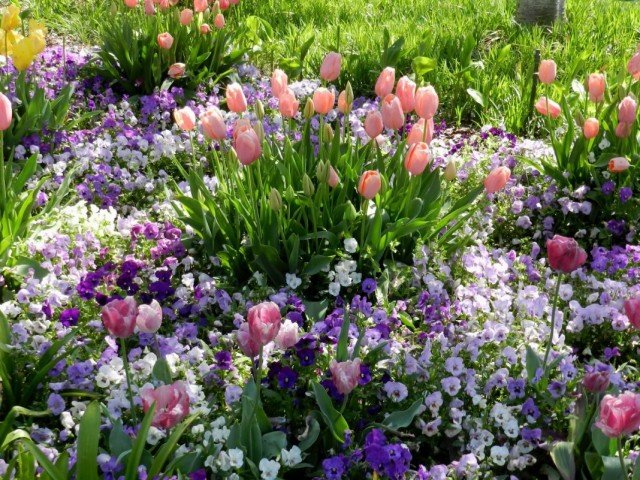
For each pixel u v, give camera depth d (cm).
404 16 406
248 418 130
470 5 419
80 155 225
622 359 169
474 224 206
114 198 213
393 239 179
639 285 176
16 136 226
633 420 110
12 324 156
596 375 123
